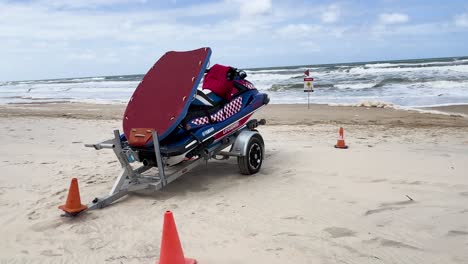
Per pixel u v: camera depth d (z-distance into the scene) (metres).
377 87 28.95
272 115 16.34
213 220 4.84
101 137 11.16
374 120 14.03
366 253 3.82
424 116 14.78
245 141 6.43
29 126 13.46
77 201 5.15
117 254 4.06
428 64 51.38
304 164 7.29
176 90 5.83
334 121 14.05
